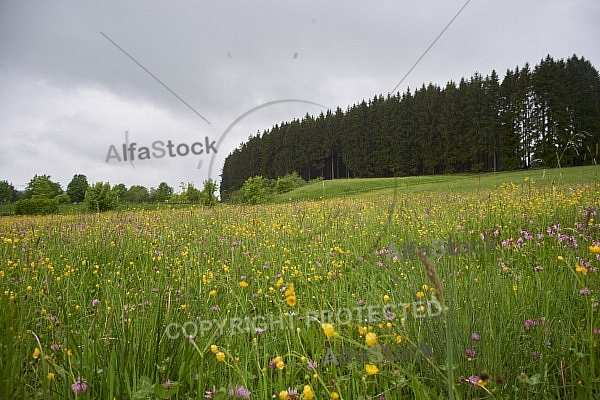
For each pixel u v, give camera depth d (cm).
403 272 324
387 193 1396
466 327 225
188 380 198
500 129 4988
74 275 376
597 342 189
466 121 5138
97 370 192
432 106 4997
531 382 179
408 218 646
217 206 616
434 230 526
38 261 380
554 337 223
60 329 243
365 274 361
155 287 320
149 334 217
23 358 186
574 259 279
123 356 193
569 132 4009
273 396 183
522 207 644
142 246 487
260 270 396
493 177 2552
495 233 434
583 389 171
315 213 721
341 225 574
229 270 362
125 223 580
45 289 317
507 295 255
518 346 213
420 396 179
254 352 223
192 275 351
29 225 729
